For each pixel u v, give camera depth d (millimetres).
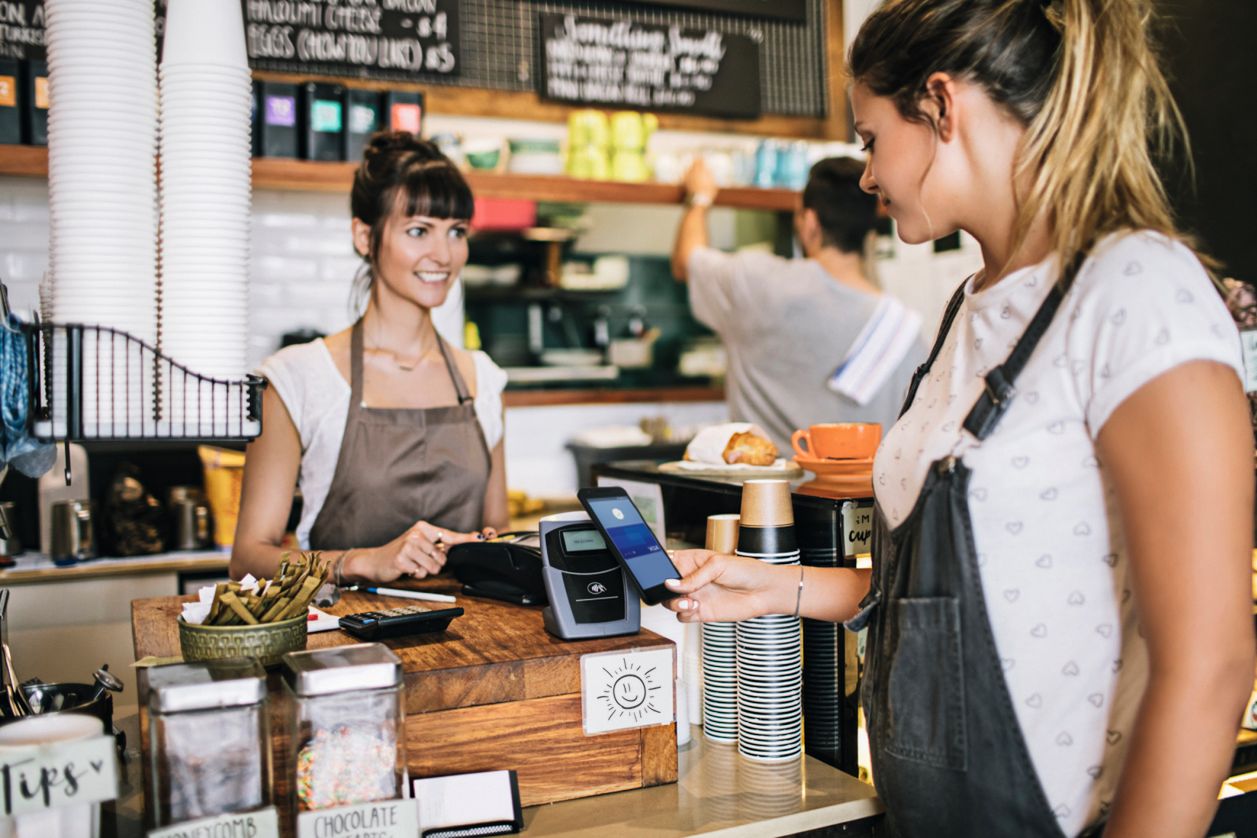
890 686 1183
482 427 2334
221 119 1364
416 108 3576
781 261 3328
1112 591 1061
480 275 5238
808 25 4516
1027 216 1095
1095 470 1043
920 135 1151
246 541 2072
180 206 1353
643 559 1398
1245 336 1836
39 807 1001
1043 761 1093
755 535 1512
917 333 3186
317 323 3842
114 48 1301
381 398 2207
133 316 1320
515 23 4094
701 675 1647
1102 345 1008
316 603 1652
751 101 4410
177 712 1036
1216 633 929
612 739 1373
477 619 1554
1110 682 1071
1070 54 1062
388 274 2191
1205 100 2529
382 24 3891
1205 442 938
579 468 4426
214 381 1347
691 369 5590
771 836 1290
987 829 1129
